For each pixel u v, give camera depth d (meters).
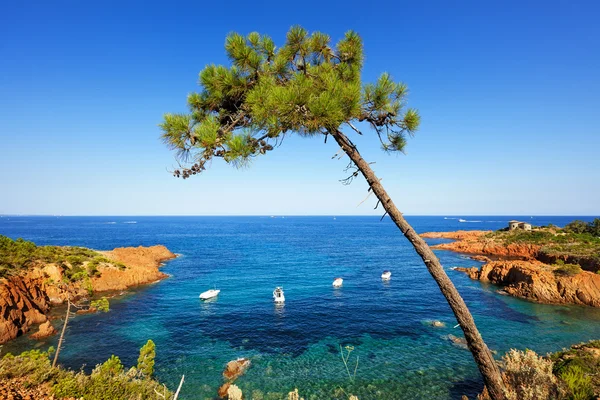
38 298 37.09
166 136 7.54
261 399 19.95
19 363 10.27
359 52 9.95
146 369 16.80
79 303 41.31
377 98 8.75
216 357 26.19
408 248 115.38
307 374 23.12
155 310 39.97
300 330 32.72
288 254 98.38
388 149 10.09
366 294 48.53
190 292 49.81
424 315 37.50
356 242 139.75
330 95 7.45
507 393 8.00
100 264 51.72
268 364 24.81
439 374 22.80
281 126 7.63
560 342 28.69
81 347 28.02
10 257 39.19
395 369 23.67
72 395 9.29
